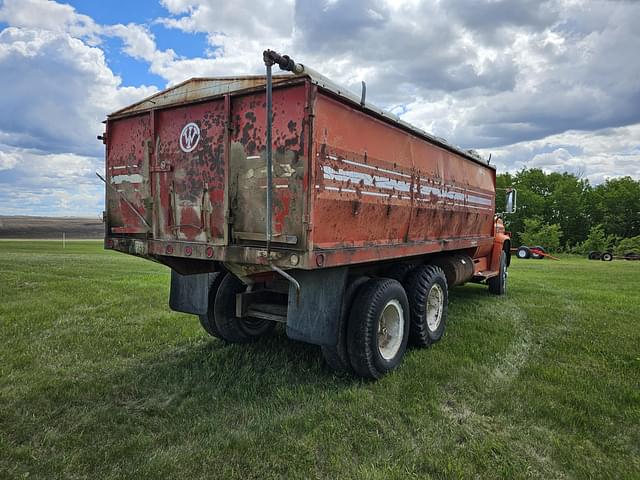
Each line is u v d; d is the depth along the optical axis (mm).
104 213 4449
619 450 2939
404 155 4559
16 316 6215
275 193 3256
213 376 4090
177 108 3824
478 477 2600
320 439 2959
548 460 2805
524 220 53625
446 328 5980
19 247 25422
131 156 4184
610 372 4395
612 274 14617
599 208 55500
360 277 4184
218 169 3559
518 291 9586
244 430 3074
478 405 3543
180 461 2689
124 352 4797
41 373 4121
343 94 3455
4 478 2512
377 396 3641
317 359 4520
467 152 6574
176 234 3863
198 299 4492
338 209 3465
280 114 3227
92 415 3312
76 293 8188
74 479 2523
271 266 3186
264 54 2814
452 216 6062
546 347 5203
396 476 2559
